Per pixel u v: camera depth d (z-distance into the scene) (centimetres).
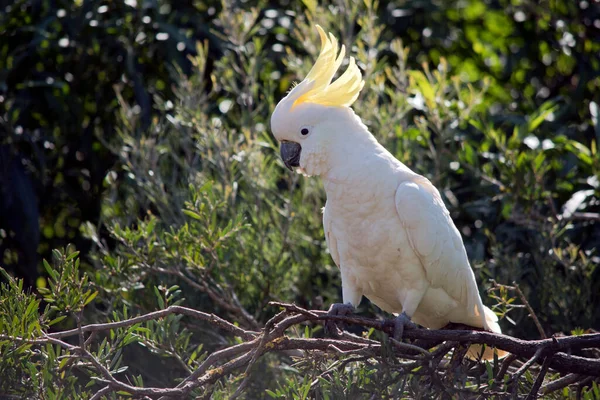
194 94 1097
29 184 1154
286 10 1326
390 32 1361
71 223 1257
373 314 1034
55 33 1237
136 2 1228
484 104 1229
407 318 710
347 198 742
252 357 618
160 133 1091
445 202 1092
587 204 1062
